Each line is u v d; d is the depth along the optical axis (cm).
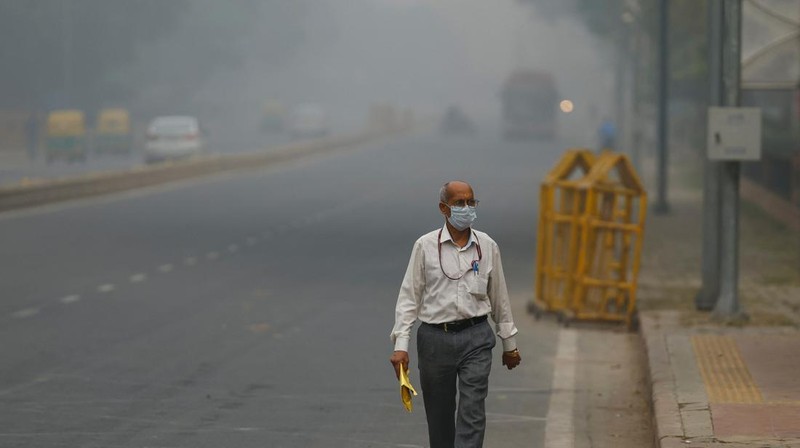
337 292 4716
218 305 4338
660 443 2231
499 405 2900
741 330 3597
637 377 3256
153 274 5175
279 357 3409
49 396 2870
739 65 3862
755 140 3759
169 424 2616
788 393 2645
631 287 4034
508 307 2027
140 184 10606
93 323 3919
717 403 2539
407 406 1969
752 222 7606
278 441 2488
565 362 3472
